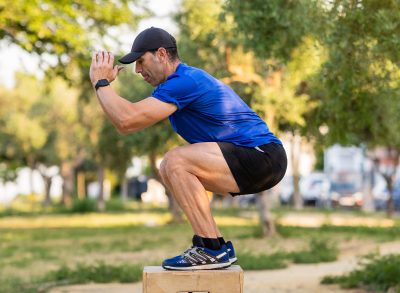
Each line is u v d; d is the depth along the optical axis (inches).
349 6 291.9
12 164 2053.4
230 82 659.4
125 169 1259.2
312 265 547.8
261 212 807.1
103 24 506.9
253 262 536.4
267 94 611.5
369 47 300.8
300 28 319.9
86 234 948.6
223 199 1877.5
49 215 1581.0
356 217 1222.3
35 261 631.2
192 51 676.7
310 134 636.7
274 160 177.8
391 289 379.6
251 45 340.5
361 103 356.5
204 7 594.2
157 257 623.8
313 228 903.1
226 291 177.3
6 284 470.3
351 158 1652.3
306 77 409.1
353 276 415.8
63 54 492.7
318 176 1797.5
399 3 276.5
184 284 177.0
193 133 179.3
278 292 398.6
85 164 2257.6
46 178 2122.3
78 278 473.4
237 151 175.3
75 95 1529.3
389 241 708.0
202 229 177.3
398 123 452.8
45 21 451.8
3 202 2246.6
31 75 525.0
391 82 317.4
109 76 178.4
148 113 172.1
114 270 485.7
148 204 2134.6
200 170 175.3
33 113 1674.5
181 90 173.5
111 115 172.7
